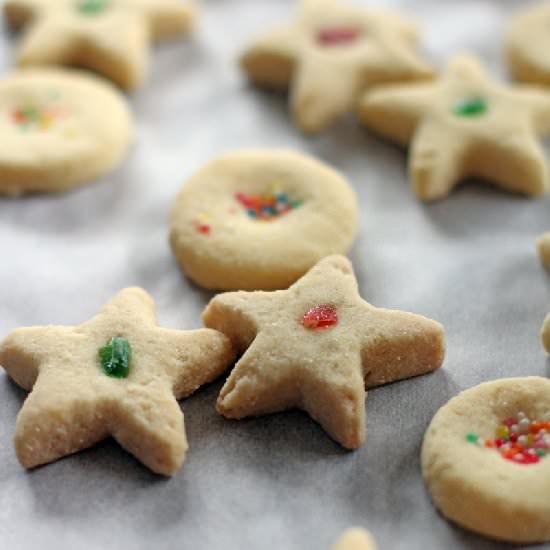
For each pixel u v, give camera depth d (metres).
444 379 0.31
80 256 0.34
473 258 0.34
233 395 0.30
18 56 0.40
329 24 0.41
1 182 0.36
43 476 0.29
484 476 0.28
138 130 0.39
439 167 0.36
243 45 0.43
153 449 0.29
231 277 0.33
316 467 0.29
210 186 0.35
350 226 0.34
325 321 0.30
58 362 0.30
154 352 0.30
